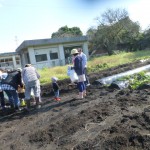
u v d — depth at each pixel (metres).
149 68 7.55
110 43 20.70
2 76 4.45
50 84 6.92
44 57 15.95
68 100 4.66
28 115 4.03
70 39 16.77
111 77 6.34
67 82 6.90
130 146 2.25
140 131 2.55
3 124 3.69
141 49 20.25
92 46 21.92
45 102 4.84
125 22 20.56
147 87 4.73
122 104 3.73
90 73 8.59
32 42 15.23
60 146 2.53
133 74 6.07
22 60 17.56
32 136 2.89
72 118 3.33
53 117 3.62
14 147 2.67
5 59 16.81
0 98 4.65
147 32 20.05
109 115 3.29
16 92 4.50
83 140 2.58
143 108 3.42
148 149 2.17
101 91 5.08
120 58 13.11
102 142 2.39
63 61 16.53
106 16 20.69
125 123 2.81
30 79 4.24
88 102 4.23
